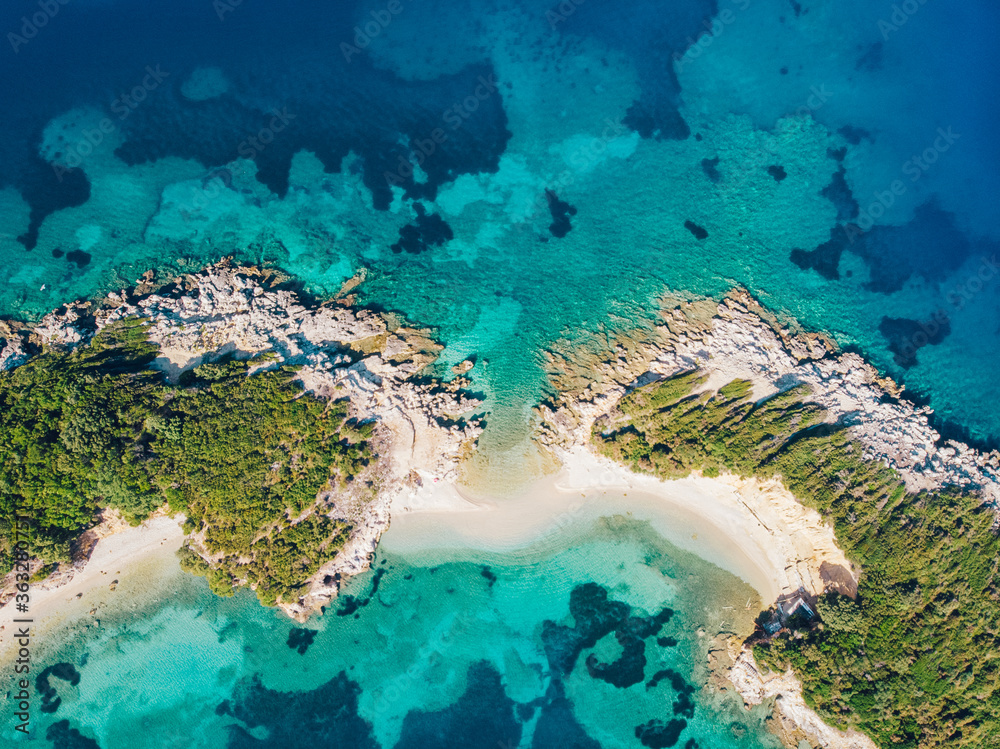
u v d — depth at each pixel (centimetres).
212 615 4872
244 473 4512
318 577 4788
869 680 4366
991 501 4938
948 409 5488
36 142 5675
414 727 4853
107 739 4712
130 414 4428
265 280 5500
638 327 5362
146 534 4809
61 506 4319
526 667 4928
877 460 4875
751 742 4781
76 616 4741
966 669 4350
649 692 4888
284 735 4809
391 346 5256
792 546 4881
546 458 5059
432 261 5681
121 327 5000
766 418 4944
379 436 4850
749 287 5609
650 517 5044
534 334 5419
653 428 4944
